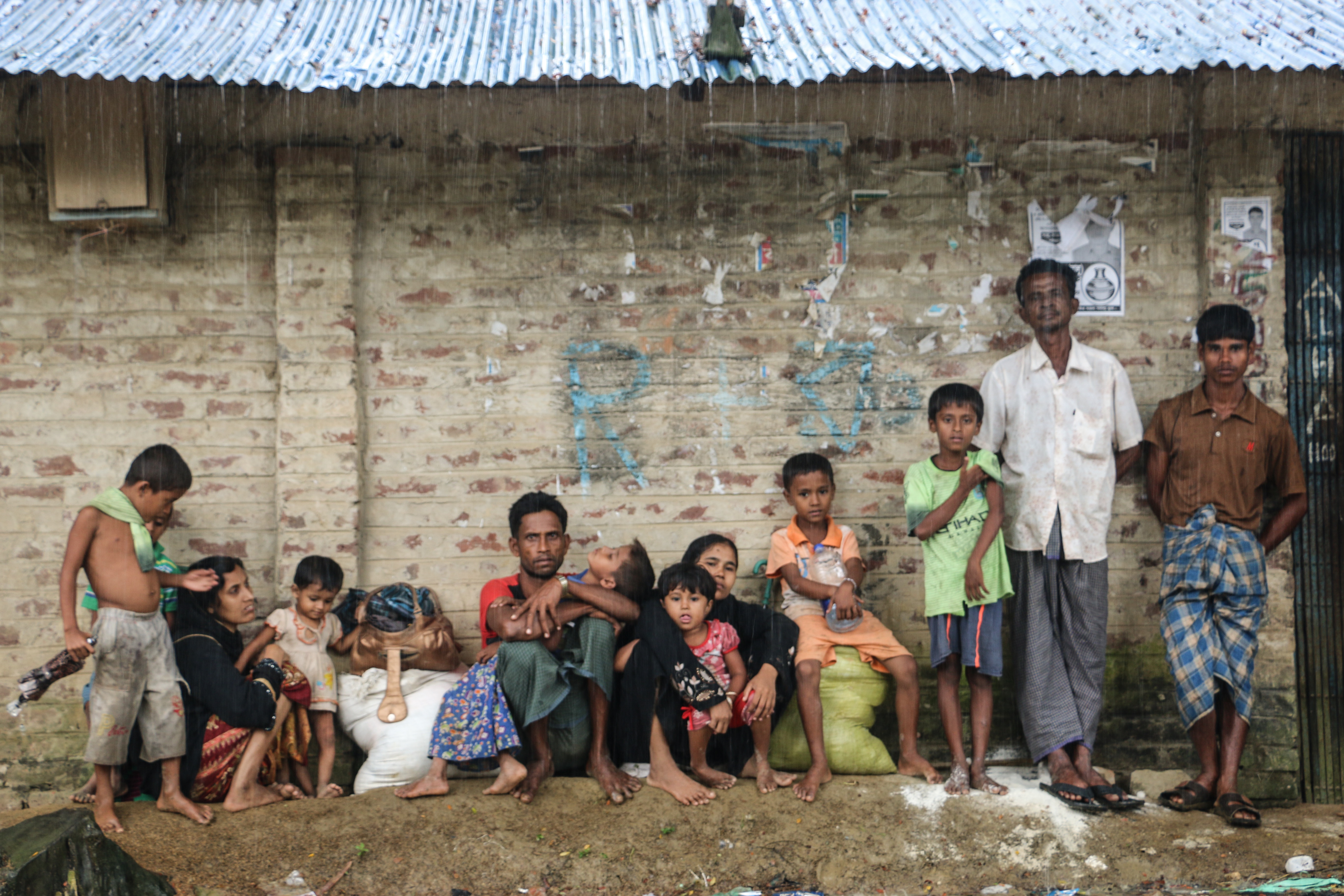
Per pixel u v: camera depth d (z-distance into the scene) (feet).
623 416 15.64
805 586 14.42
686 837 12.94
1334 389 15.58
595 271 15.61
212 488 15.30
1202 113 15.20
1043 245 15.62
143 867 11.95
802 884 12.54
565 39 14.33
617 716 14.37
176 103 14.30
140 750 13.46
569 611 13.93
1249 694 13.70
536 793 13.44
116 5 14.51
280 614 14.28
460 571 15.53
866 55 13.78
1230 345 14.10
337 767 15.01
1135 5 15.05
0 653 15.01
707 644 14.02
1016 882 12.50
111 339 15.26
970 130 15.58
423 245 15.49
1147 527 15.51
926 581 14.24
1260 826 13.34
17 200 15.14
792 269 15.66
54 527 15.14
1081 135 15.58
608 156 15.57
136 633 12.84
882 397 15.71
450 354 15.53
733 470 15.67
